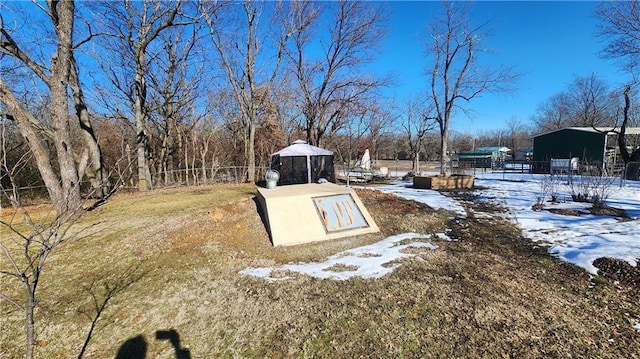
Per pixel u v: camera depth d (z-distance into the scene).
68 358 2.94
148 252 5.42
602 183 10.32
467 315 3.28
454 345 2.82
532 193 11.33
